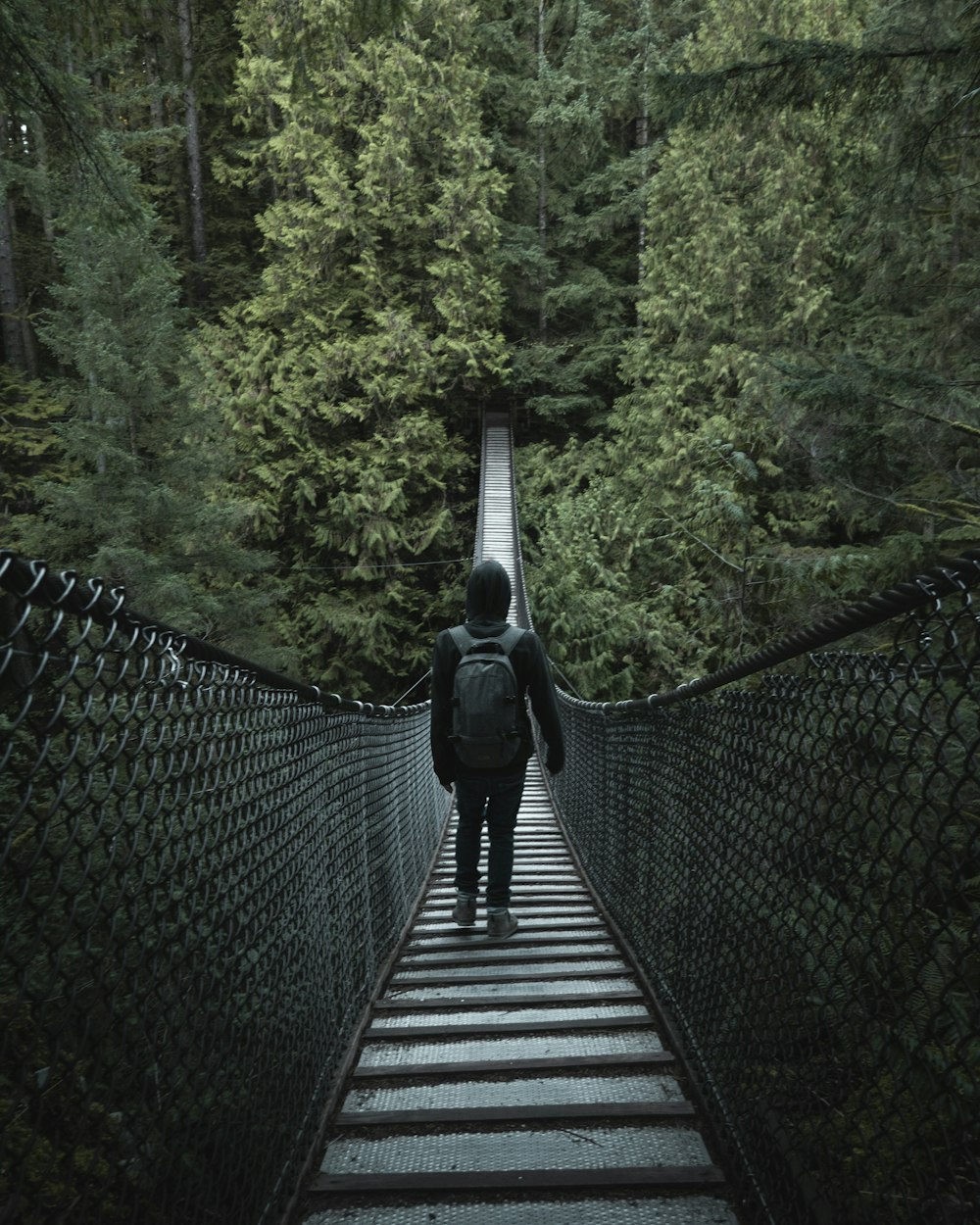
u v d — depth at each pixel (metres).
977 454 6.79
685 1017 2.60
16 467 15.01
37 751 0.99
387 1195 1.91
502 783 3.64
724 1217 1.82
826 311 16.48
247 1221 1.65
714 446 13.15
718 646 14.14
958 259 8.67
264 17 21.78
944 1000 1.20
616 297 27.38
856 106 5.85
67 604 1.02
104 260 12.05
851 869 1.51
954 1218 1.17
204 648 1.50
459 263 23.70
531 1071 2.48
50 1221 1.03
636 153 25.97
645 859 3.52
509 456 25.56
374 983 3.38
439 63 23.56
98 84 15.87
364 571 21.80
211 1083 1.52
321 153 23.23
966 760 1.11
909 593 1.19
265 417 22.59
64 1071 1.06
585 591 16.70
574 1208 1.84
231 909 1.68
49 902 1.01
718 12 18.72
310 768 2.43
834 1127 1.55
